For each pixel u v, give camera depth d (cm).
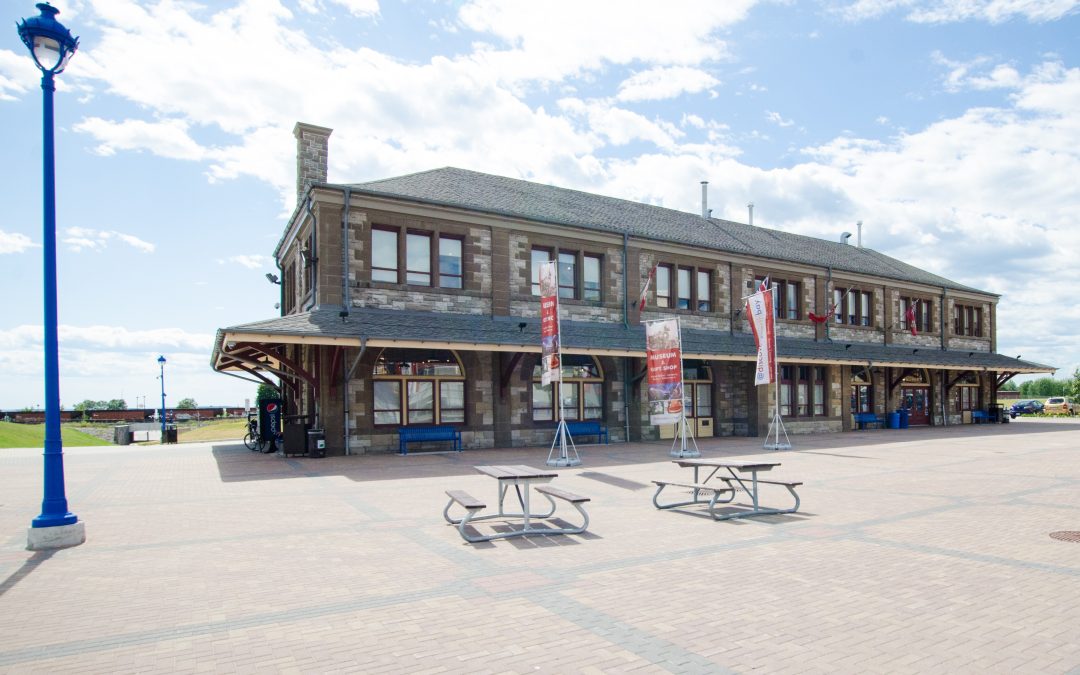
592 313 2350
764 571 676
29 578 675
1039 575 655
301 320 1742
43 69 841
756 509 972
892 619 534
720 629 514
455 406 2055
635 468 1576
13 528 943
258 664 456
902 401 3378
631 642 489
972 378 3734
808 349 2797
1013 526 885
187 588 637
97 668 450
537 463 1675
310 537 852
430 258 2062
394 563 720
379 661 459
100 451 2309
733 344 2580
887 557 727
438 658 463
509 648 480
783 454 1909
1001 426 3397
